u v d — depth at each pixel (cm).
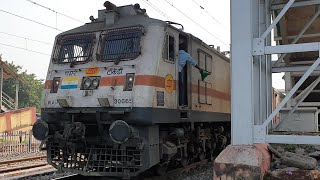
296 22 959
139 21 818
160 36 787
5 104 3083
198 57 981
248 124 534
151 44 776
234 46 545
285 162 558
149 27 795
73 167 801
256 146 525
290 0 526
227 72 1302
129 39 802
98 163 784
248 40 537
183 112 881
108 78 781
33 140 2002
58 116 820
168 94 800
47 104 835
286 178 509
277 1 810
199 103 973
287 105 1242
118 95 752
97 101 771
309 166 528
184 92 898
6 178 952
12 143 1812
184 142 914
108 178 846
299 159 557
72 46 867
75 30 895
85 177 873
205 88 1031
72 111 793
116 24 847
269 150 593
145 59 763
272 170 536
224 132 1366
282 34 973
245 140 535
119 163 761
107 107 758
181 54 870
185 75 905
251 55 538
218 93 1168
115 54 802
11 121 2464
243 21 541
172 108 814
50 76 859
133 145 737
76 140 780
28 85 5806
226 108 1265
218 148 1284
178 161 935
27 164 1278
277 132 816
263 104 697
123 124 708
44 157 1501
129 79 758
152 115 731
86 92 791
